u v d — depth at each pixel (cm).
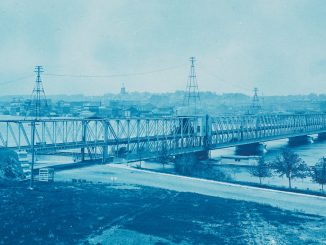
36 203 4334
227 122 11088
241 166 8425
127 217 4000
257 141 12306
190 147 9225
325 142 17188
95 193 5022
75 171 6838
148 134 8500
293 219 4125
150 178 6419
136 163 8488
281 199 5109
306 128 16900
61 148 6719
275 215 4269
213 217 4122
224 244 3306
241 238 3469
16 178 5803
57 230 3469
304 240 3469
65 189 5178
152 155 8175
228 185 6031
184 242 3319
